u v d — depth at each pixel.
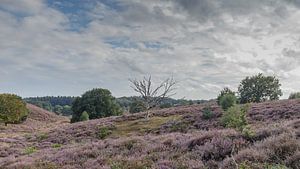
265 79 69.12
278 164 7.31
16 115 78.31
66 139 35.81
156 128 36.12
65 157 13.49
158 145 12.28
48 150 18.73
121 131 38.62
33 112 113.56
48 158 14.11
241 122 17.19
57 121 110.25
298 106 30.97
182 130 32.41
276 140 8.85
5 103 76.69
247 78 70.56
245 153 8.41
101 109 89.12
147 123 41.75
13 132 61.56
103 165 10.84
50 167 11.99
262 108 33.88
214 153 9.55
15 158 16.66
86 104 88.19
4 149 24.44
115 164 10.30
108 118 55.06
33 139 37.91
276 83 69.62
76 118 88.19
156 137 14.58
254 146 9.14
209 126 30.48
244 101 69.62
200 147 10.40
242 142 9.78
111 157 11.94
